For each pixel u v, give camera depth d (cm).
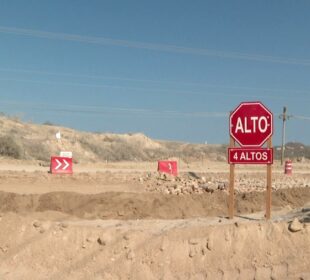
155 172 3212
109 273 974
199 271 955
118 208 1675
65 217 1446
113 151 6575
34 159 4631
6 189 2167
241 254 967
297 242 970
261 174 3884
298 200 2069
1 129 5459
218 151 8600
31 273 1013
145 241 1015
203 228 1018
